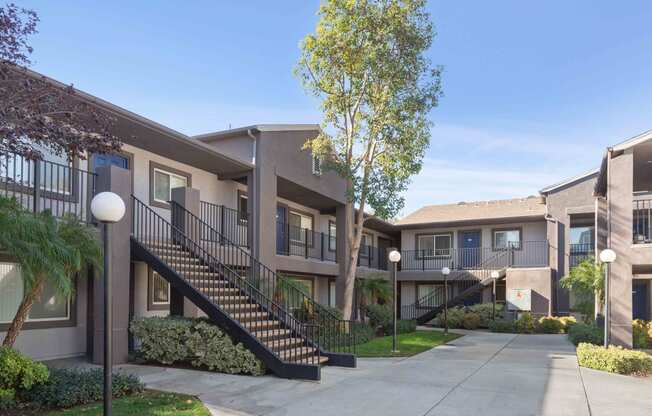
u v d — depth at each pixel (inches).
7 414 253.1
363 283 843.4
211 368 384.2
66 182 440.1
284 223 745.0
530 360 482.6
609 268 474.6
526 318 813.9
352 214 773.9
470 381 370.0
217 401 293.6
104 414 213.3
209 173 625.3
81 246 308.8
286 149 658.8
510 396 321.1
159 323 408.8
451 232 1104.2
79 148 284.7
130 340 451.8
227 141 628.7
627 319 466.0
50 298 430.6
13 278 402.9
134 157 515.2
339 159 694.5
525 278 910.4
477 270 995.3
